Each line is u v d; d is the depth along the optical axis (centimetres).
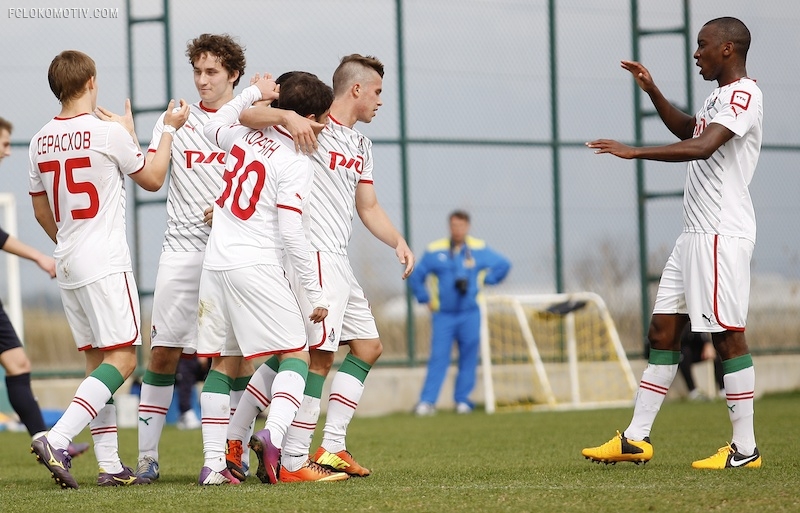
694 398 4491
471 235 4503
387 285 4556
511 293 4609
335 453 1952
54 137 1841
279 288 1775
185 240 1977
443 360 4228
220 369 1862
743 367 1966
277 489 1716
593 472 1958
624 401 4547
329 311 1853
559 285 4644
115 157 1841
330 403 1961
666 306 1997
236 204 1792
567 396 4647
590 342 4672
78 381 4159
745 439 1978
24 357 2400
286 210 1734
